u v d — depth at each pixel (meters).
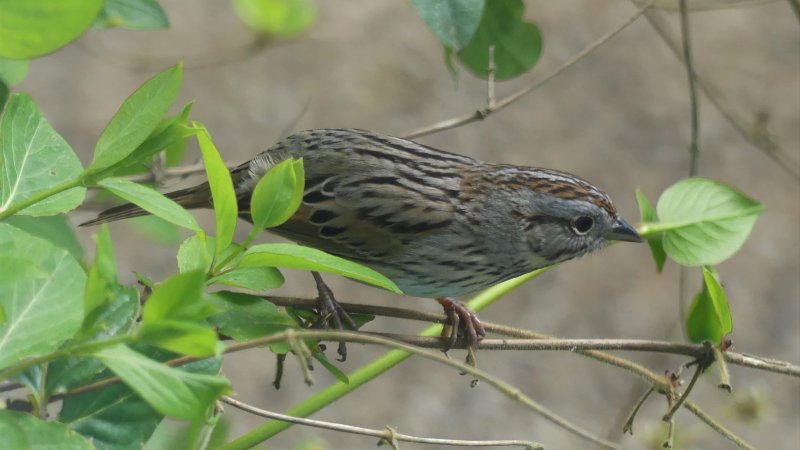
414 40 25.61
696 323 8.29
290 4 14.09
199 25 24.77
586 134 24.25
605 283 22.08
